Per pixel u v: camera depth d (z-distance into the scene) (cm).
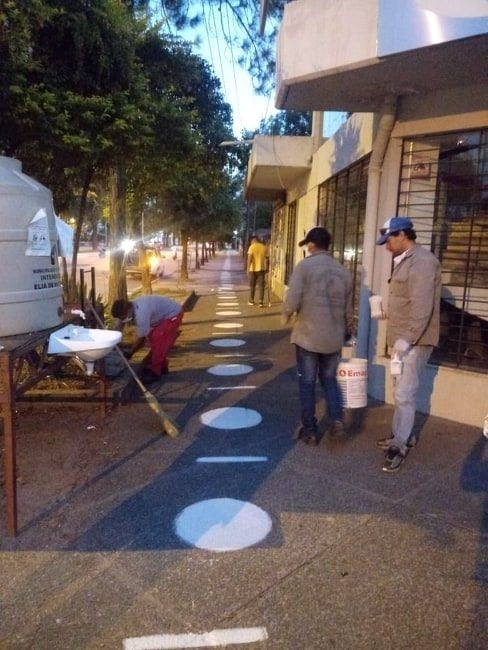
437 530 326
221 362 755
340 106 559
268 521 334
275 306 1390
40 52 518
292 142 1080
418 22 380
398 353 404
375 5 409
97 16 527
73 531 322
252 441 463
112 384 570
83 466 411
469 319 514
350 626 245
